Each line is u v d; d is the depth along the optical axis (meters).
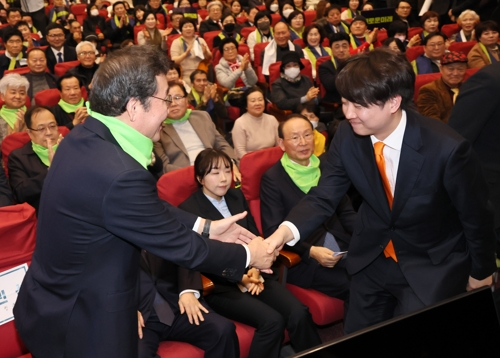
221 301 2.39
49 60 6.34
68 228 1.38
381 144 1.69
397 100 1.54
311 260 2.59
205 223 1.87
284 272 2.54
